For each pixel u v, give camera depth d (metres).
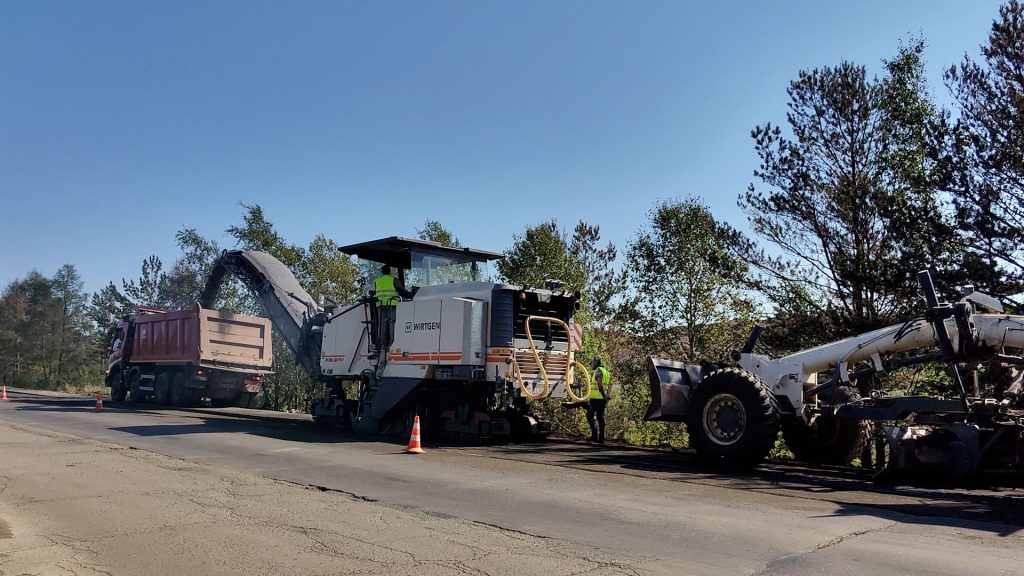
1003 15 14.96
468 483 8.72
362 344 15.35
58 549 5.83
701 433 10.52
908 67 17.20
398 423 14.41
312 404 16.72
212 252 34.66
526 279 20.33
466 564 5.30
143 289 39.47
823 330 17.06
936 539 5.97
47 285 58.44
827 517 6.82
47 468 9.67
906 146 16.84
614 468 10.07
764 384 10.47
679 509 7.20
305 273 30.31
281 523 6.63
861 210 16.70
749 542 5.88
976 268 13.98
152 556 5.62
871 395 11.46
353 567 5.27
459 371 13.04
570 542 5.91
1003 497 7.98
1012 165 14.47
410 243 14.30
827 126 17.30
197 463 10.19
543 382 13.20
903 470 8.92
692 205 19.88
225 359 21.86
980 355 9.27
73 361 56.75
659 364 11.40
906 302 15.61
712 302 19.09
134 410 19.77
